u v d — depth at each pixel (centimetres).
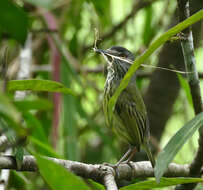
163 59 1255
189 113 1380
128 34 1475
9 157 549
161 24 1398
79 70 1264
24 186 898
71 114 980
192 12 1156
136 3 1421
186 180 577
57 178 388
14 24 468
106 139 1021
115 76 1069
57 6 1238
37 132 742
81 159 1306
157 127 1306
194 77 694
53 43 1026
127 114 1055
